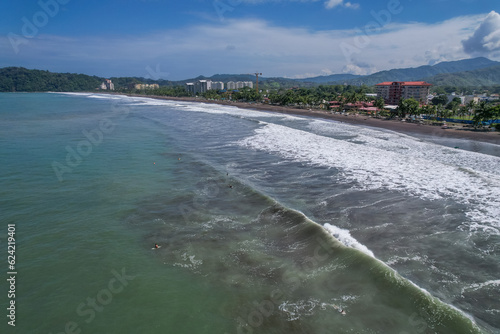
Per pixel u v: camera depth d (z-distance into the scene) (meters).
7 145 34.19
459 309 10.49
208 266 12.77
